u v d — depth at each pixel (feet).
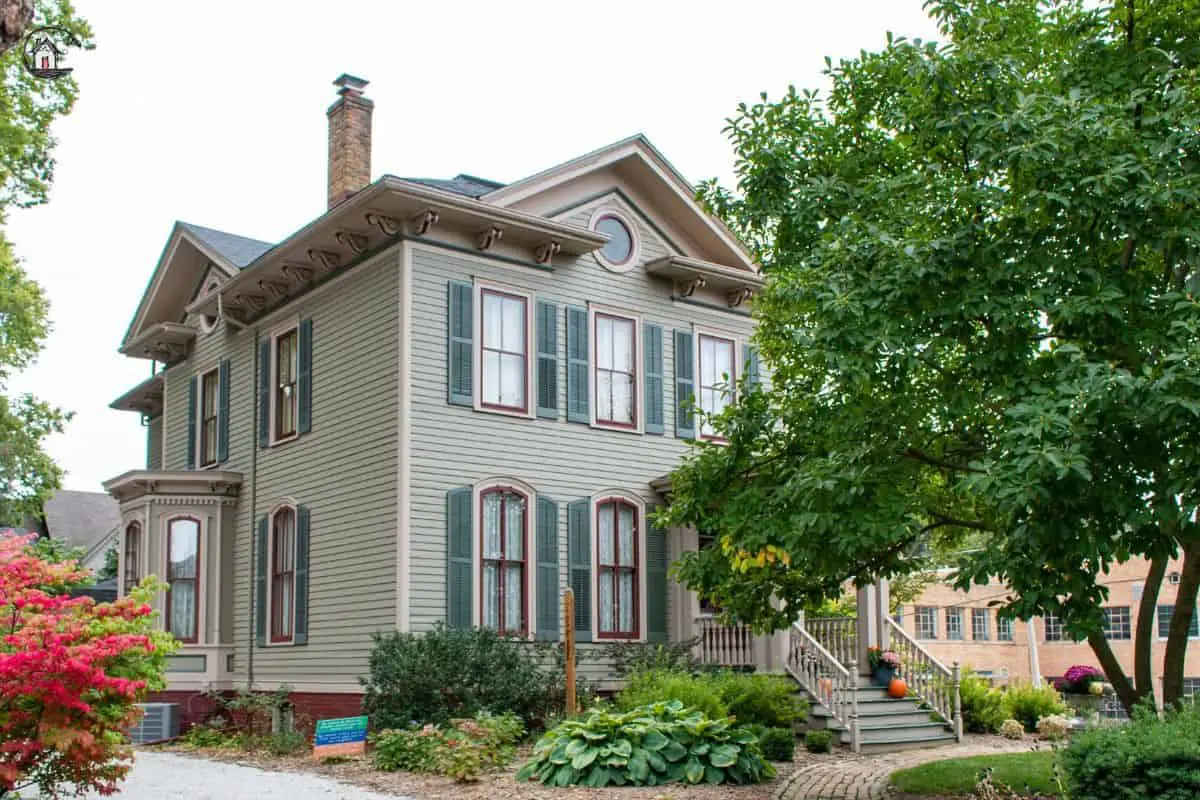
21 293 83.76
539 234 65.77
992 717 68.59
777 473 41.88
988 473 30.71
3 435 86.99
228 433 77.10
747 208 42.19
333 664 63.46
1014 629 129.90
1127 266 35.86
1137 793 30.09
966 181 37.45
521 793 41.65
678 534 70.69
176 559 73.10
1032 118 34.24
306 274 69.41
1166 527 31.53
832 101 42.37
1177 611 39.52
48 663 32.86
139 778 48.06
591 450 68.13
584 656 64.85
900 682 64.69
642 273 72.49
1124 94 36.32
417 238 62.13
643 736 44.73
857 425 38.42
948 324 34.83
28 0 26.37
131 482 73.46
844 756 55.88
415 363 61.11
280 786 45.09
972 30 39.37
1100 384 29.71
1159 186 32.37
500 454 63.87
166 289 85.25
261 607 70.54
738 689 57.41
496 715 56.34
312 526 66.90
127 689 34.22
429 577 60.03
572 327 68.33
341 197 73.36
